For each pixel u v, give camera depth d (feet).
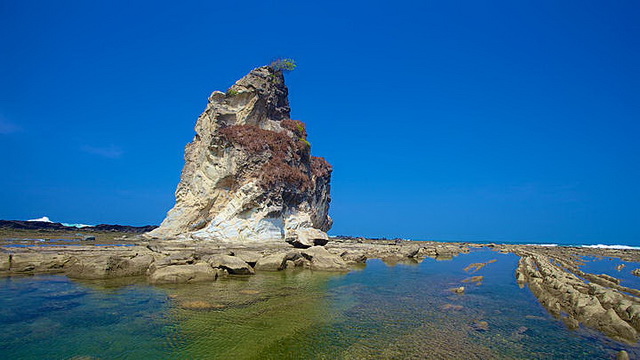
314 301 54.75
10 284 57.72
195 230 128.16
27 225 196.75
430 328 42.80
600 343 38.73
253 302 52.08
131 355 31.63
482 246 249.75
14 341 33.76
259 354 33.14
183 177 145.18
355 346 36.11
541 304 56.70
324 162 180.14
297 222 131.34
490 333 41.50
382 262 118.62
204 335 37.42
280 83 167.73
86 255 77.36
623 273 103.65
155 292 55.62
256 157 128.77
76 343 33.81
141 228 230.27
